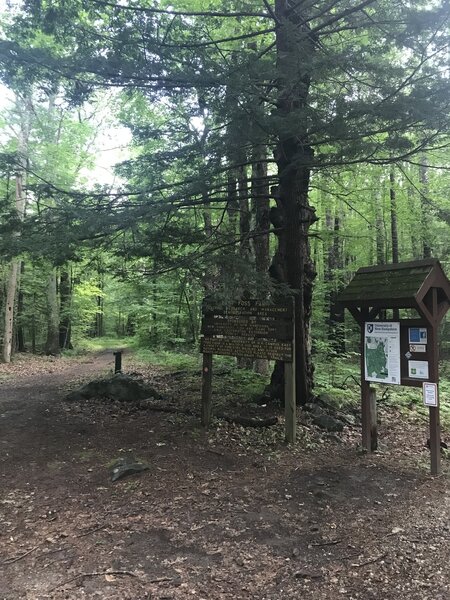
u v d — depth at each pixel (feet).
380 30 20.24
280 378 27.30
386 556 11.55
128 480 16.58
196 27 23.11
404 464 18.85
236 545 12.12
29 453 19.67
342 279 63.00
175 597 9.89
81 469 17.72
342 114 17.87
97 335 141.49
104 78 20.59
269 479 16.87
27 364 57.88
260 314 21.77
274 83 19.67
